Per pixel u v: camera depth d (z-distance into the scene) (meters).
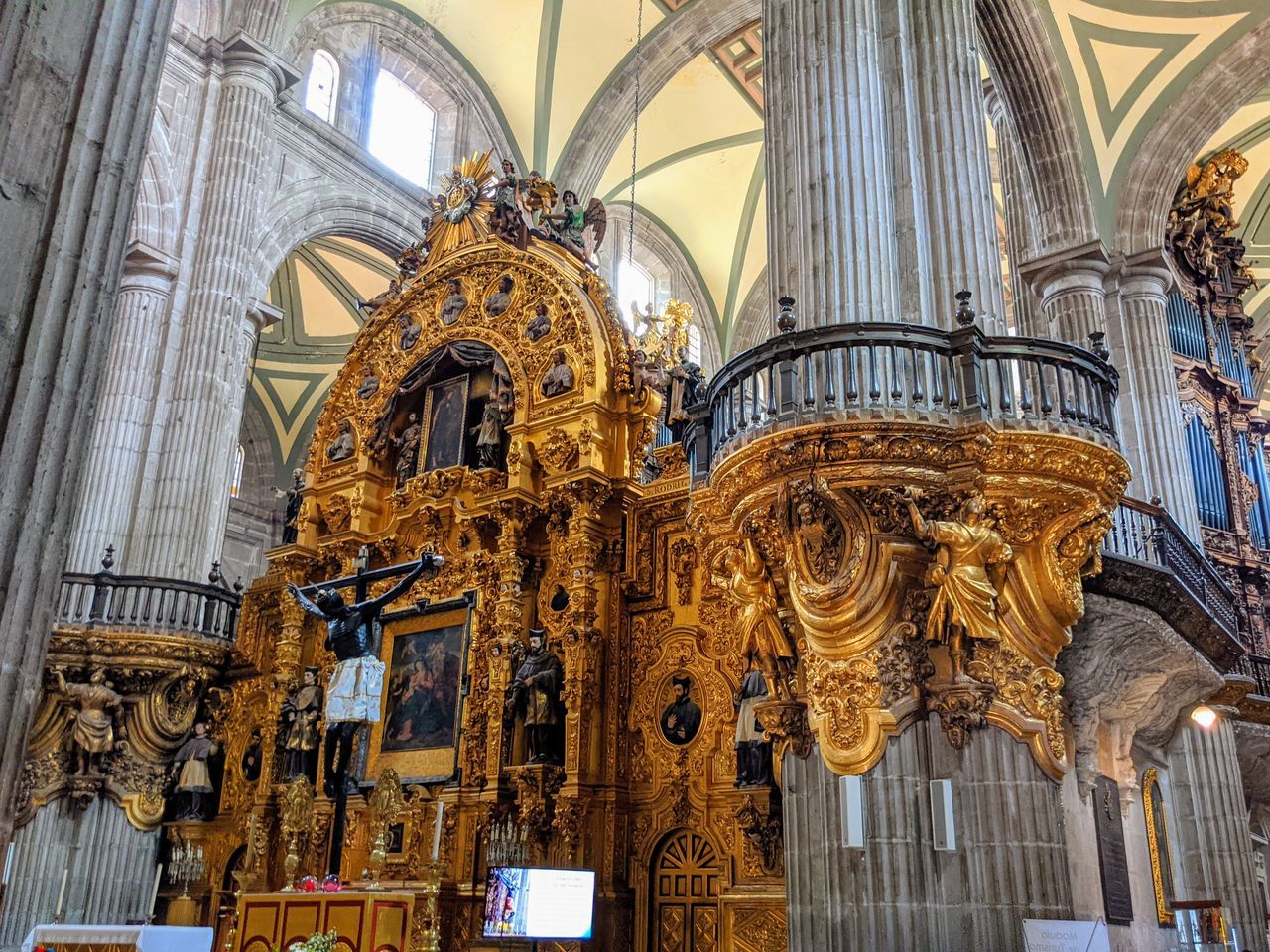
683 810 13.23
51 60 5.64
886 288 10.89
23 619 5.08
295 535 18.45
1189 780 15.96
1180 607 12.59
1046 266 19.86
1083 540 9.88
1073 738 11.50
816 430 9.55
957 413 9.65
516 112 27.56
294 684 17.22
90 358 5.57
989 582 9.57
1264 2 19.11
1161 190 20.14
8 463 5.11
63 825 16.58
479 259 17.75
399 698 15.96
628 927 13.16
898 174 11.82
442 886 13.41
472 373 17.50
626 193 29.61
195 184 20.80
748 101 28.39
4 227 5.29
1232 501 22.67
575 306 16.19
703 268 31.48
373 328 18.83
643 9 26.09
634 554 14.83
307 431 31.67
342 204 24.55
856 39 11.89
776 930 11.81
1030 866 9.01
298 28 24.12
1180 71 20.09
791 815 10.03
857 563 9.65
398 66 26.89
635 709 14.12
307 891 9.98
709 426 11.77
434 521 16.41
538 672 14.20
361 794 15.63
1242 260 27.17
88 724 16.66
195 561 18.69
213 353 19.88
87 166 5.70
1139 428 18.77
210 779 17.58
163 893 17.14
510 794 14.16
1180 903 10.54
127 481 18.83
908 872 9.10
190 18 21.97
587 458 15.02
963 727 9.41
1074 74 20.34
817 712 9.79
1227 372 24.23
